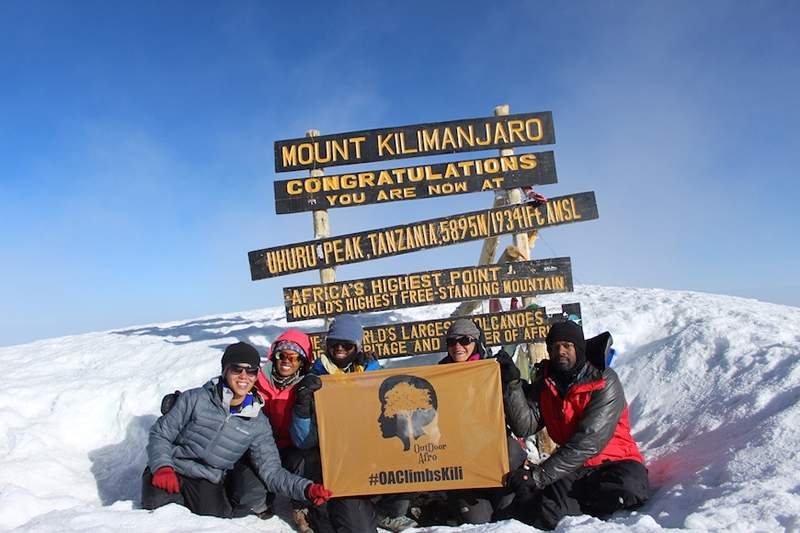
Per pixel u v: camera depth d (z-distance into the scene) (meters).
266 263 6.51
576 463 4.09
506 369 4.34
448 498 4.31
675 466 4.59
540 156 6.53
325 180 6.45
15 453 5.52
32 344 11.98
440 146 6.50
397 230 6.44
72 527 3.50
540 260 6.48
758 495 3.40
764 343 6.09
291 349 4.49
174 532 3.46
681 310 7.96
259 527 4.25
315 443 4.23
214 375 7.04
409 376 4.19
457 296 6.45
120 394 6.74
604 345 4.19
